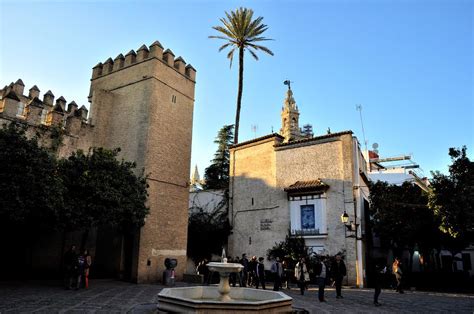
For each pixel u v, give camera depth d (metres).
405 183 26.80
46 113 20.94
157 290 16.20
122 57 24.81
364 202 25.58
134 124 22.39
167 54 23.92
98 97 23.09
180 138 24.00
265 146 27.59
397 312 11.21
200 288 11.20
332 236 22.39
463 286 22.08
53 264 19.52
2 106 18.06
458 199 19.08
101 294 13.68
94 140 22.28
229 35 32.50
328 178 23.61
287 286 19.70
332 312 10.98
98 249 21.84
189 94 25.42
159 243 21.14
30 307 10.05
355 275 21.09
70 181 15.46
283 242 24.03
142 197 18.67
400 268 18.16
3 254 17.89
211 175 42.62
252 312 7.93
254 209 26.91
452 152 20.53
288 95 69.81
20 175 13.28
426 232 24.39
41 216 14.65
